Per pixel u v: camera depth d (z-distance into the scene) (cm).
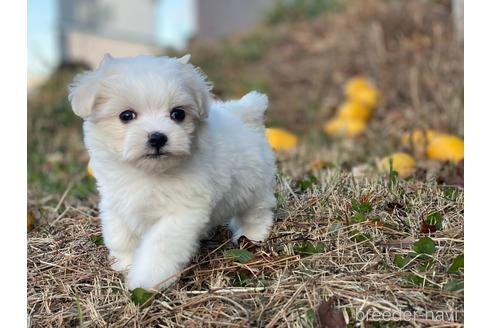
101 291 75
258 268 75
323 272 72
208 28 395
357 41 209
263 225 84
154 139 69
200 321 67
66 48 312
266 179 83
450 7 198
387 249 77
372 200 89
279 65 228
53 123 184
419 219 84
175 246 72
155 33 362
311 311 66
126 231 78
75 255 83
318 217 86
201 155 73
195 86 73
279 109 189
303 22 278
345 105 168
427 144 125
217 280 73
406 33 194
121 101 71
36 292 76
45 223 96
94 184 115
